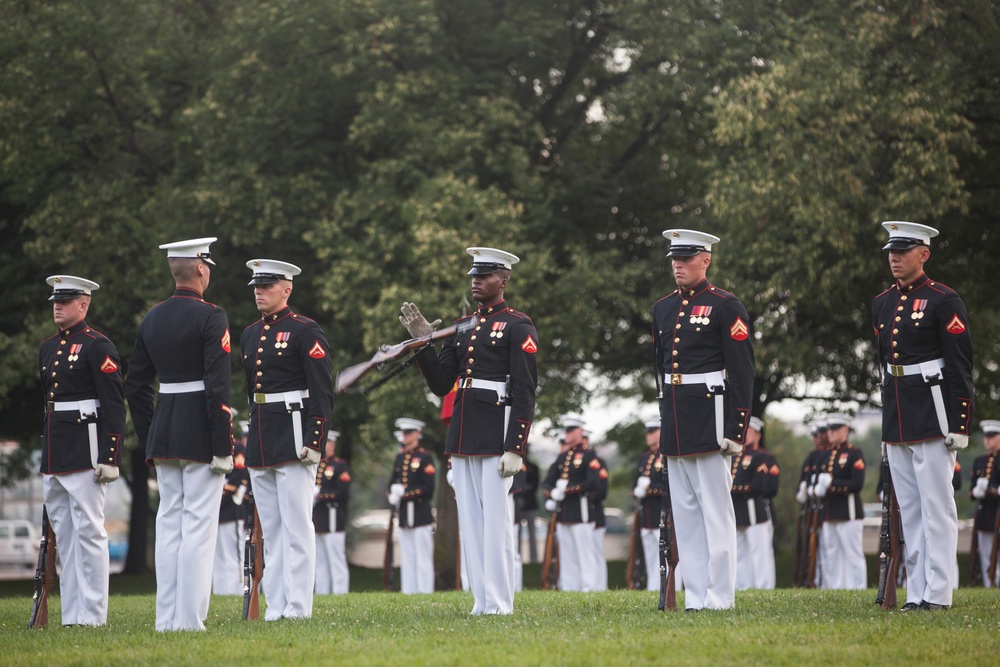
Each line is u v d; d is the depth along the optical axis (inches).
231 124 1497.3
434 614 635.5
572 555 1243.2
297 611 628.4
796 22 1370.6
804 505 1248.8
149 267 1540.4
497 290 629.9
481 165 1541.6
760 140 1354.6
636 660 444.5
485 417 617.0
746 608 621.0
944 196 1301.7
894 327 605.6
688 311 619.2
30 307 1653.5
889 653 453.1
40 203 1599.4
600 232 1708.9
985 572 1246.3
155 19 1626.5
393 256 1444.4
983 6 1376.7
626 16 1499.8
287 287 650.2
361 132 1482.5
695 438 606.2
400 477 1255.5
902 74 1363.2
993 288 1551.4
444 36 1531.7
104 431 627.2
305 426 629.9
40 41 1523.1
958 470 697.6
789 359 1403.8
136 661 471.8
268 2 1451.8
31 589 1654.8
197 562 580.4
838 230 1305.4
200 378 589.0
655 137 1676.9
